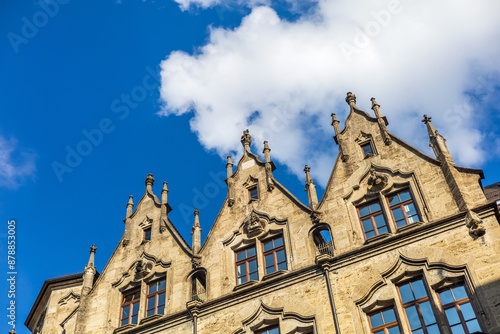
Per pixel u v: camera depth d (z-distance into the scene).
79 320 30.75
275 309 26.67
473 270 23.80
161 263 31.52
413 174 28.28
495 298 22.67
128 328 29.50
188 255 31.22
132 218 34.84
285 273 27.64
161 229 33.12
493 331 21.92
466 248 24.69
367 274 25.88
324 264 26.75
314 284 26.73
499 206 32.88
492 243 24.31
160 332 28.72
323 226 28.62
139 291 31.17
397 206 27.83
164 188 35.38
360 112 32.78
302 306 26.23
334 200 29.34
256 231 30.14
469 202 26.05
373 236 27.14
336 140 32.09
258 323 26.70
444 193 26.97
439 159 28.23
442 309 23.58
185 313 28.72
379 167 29.41
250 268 29.27
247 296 27.81
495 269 23.45
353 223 28.08
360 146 31.12
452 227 25.58
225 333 27.08
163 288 30.67
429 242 25.62
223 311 27.91
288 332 25.78
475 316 22.86
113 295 31.41
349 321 24.77
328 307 25.66
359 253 26.66
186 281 30.14
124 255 33.09
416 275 25.03
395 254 25.97
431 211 26.69
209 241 31.17
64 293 36.56
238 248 30.22
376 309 24.89
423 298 24.31
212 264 30.08
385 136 30.52
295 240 28.84
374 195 28.61
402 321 23.92
